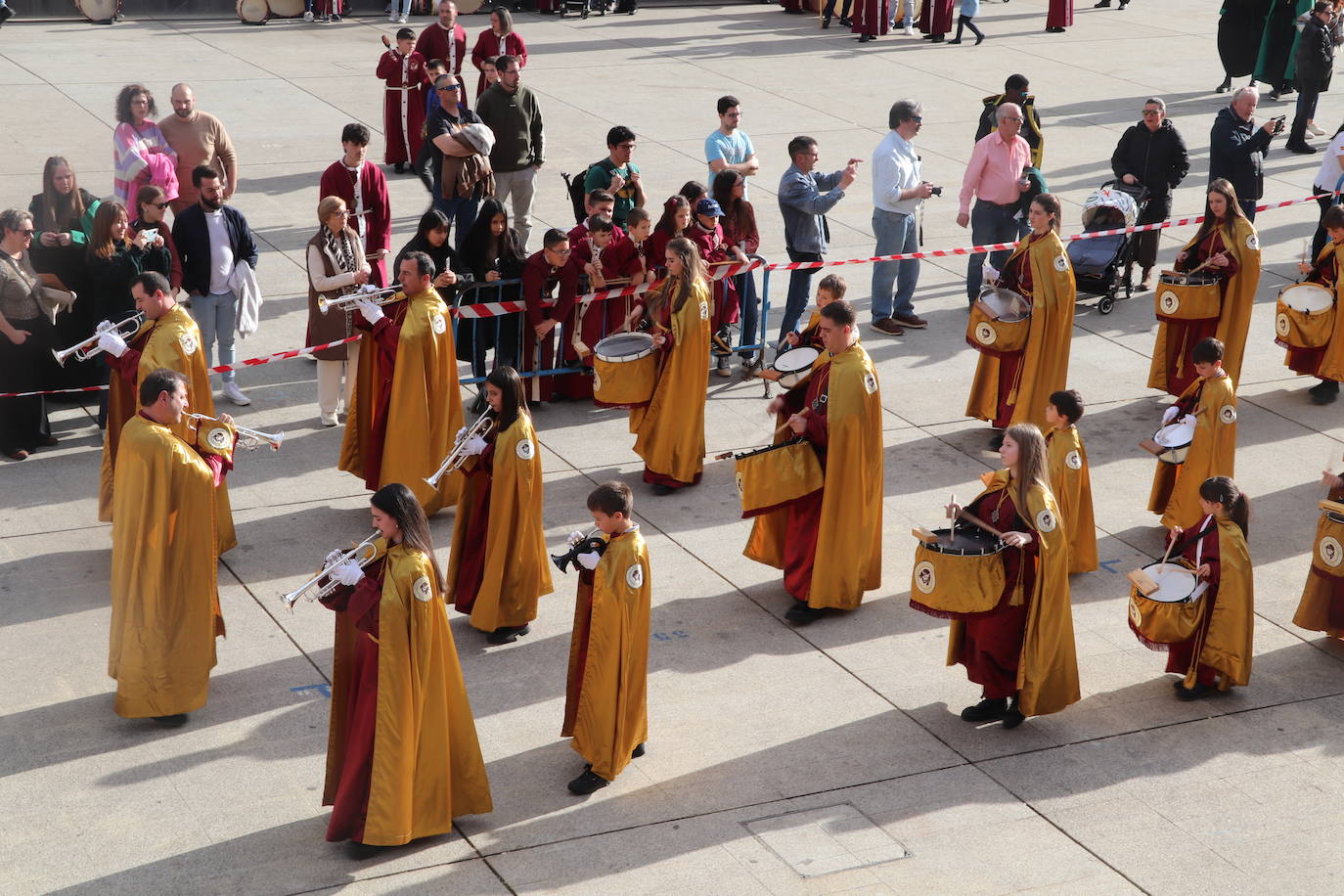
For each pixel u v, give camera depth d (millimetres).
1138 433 11305
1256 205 15766
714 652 8195
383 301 9352
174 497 7051
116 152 12391
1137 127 13984
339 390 11203
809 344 9023
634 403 9984
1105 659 8273
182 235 10633
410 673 6156
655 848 6500
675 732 7430
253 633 8148
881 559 8766
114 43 23219
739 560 9281
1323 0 18703
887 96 21484
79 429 10734
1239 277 11172
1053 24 27016
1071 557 9078
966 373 12352
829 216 15977
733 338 12008
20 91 19719
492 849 6465
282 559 8969
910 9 26172
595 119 19453
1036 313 10562
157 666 7145
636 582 6723
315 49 23438
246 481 9992
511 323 11219
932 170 17672
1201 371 9391
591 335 11266
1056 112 20891
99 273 10219
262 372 11844
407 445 9227
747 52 24375
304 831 6539
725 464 10656
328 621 8320
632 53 23953
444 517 9656
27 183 15609
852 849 6523
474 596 8234
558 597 8742
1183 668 7926
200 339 8469
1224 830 6777
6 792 6711
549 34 25344
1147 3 30359
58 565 8797
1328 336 11602
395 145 17156
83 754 7031
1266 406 11938
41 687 7570
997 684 7492
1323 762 7355
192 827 6535
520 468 7938
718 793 6926
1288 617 8773
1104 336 13312
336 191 11180
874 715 7645
